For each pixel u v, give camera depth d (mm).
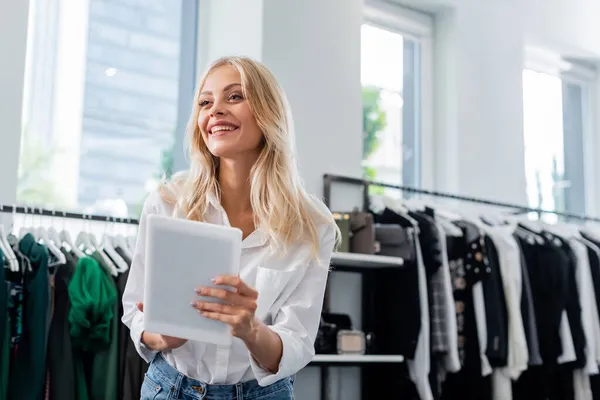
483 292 3760
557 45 5219
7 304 2512
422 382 3506
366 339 3617
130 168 3578
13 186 2984
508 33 4812
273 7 3635
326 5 3840
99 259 2826
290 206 1603
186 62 3859
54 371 2625
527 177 5219
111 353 2707
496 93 4688
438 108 4613
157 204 1622
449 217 3980
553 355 4027
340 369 3779
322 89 3771
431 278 3648
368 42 4496
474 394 3703
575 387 4211
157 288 1339
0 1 3023
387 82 4547
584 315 4148
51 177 3328
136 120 3639
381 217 3807
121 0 3672
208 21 3867
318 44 3781
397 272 3668
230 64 1620
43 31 3393
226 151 1566
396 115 4559
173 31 3834
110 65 3588
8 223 3002
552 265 4082
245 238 1623
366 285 3803
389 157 4484
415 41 4711
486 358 3693
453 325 3604
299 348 1482
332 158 3775
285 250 1582
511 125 4719
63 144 3383
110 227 3412
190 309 1345
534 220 4375
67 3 3479
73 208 3367
